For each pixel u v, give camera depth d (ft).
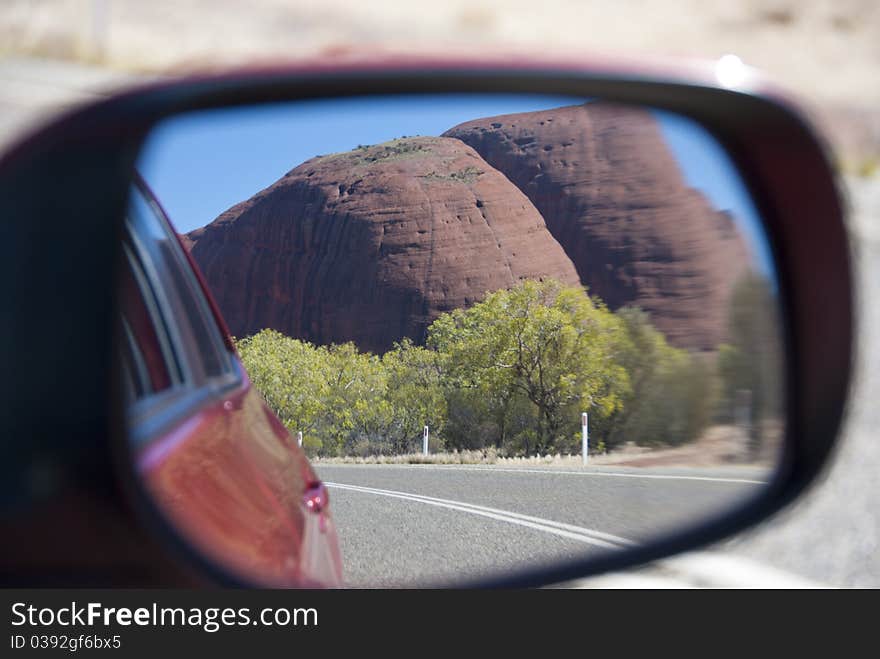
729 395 7.88
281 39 85.76
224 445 6.74
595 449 16.98
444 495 22.82
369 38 91.50
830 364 7.36
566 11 117.70
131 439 5.00
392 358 30.53
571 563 7.57
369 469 30.01
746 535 7.59
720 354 8.00
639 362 11.67
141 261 6.91
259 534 5.63
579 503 19.42
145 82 4.69
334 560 7.97
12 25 61.36
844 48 120.57
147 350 6.46
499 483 26.71
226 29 83.92
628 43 110.32
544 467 30.27
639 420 11.30
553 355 28.53
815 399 7.45
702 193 8.56
